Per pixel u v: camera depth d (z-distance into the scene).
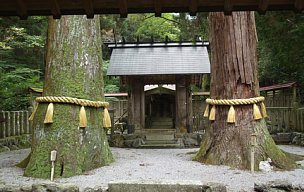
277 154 5.84
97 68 6.22
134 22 18.38
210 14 6.59
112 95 14.12
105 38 17.98
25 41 12.24
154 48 12.09
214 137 6.23
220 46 6.28
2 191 3.96
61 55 5.85
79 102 5.62
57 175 5.16
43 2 2.71
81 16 6.04
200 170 5.51
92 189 3.92
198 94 12.30
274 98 13.12
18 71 11.40
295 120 9.92
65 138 5.41
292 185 4.02
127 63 11.22
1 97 11.05
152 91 12.38
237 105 5.98
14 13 2.83
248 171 5.42
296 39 8.88
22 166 6.12
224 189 3.74
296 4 2.61
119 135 10.81
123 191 3.79
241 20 6.12
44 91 5.89
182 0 2.70
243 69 6.04
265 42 10.27
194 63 11.12
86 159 5.57
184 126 11.16
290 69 13.18
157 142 10.62
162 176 5.09
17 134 9.84
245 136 5.86
